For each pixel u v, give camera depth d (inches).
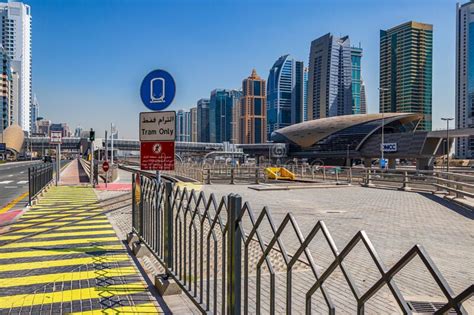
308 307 104.0
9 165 2746.1
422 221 429.7
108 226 388.2
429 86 5502.0
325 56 7268.7
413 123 4626.0
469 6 5162.4
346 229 378.3
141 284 209.9
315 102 7544.3
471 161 4109.3
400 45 5492.1
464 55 5182.1
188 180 1175.6
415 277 225.0
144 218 273.7
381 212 502.0
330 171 1300.4
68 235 343.6
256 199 659.4
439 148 3747.5
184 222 186.7
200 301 160.7
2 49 5625.0
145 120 248.4
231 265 130.7
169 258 198.4
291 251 281.9
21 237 335.0
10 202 602.2
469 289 64.5
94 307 178.9
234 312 128.3
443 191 744.3
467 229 382.3
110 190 791.7
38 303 184.4
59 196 673.0
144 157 247.1
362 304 87.1
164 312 172.4
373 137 4416.8
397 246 307.0
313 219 440.1
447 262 261.4
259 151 6373.0
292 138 5438.0
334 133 4810.5
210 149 6072.8
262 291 196.5
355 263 251.8
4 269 238.5
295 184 986.1
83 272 232.4
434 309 173.9
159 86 249.1
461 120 5265.8
